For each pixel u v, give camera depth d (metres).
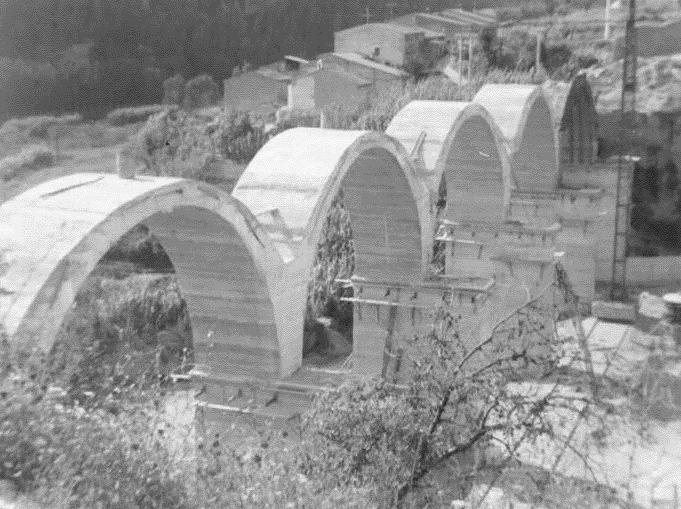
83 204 13.93
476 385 13.73
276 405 18.12
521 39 62.34
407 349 22.64
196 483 9.50
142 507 8.62
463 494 13.36
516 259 28.78
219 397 18.30
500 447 16.14
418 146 24.20
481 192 29.12
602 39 60.41
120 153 15.43
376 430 13.13
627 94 49.62
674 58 51.31
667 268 44.81
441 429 13.63
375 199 23.14
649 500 17.41
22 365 10.13
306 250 18.97
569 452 17.20
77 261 13.01
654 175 49.38
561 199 39.00
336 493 10.59
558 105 40.88
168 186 14.92
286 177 19.55
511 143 29.81
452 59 61.47
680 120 48.97
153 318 32.81
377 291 23.97
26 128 41.97
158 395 11.15
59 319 12.59
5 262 12.91
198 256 17.53
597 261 42.84
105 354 12.58
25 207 13.95
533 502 13.70
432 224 24.25
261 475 10.17
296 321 18.97
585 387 18.92
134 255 40.81
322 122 23.31
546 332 24.77
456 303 23.39
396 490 12.12
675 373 26.86
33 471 8.22
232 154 46.19
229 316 18.25
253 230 17.30
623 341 33.22
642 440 18.38
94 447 8.86
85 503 7.92
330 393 15.16
